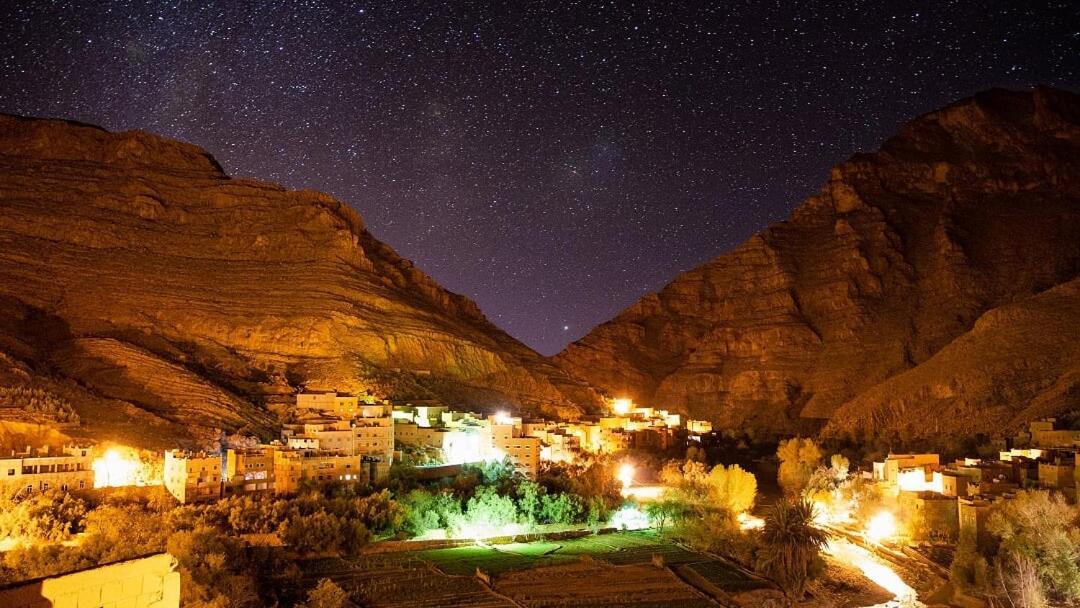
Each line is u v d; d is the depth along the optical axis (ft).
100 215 519.19
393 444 372.58
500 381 555.28
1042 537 237.45
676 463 447.83
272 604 234.58
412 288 617.62
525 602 252.83
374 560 282.77
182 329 460.55
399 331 518.78
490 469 375.66
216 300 487.61
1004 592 238.27
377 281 565.12
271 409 396.98
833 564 304.30
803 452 474.08
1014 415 507.30
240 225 554.87
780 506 293.02
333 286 522.47
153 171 572.51
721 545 318.24
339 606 233.96
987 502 281.54
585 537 335.67
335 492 318.24
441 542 306.76
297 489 314.96
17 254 466.70
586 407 604.49
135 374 384.68
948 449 469.57
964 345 607.78
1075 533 238.89
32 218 493.36
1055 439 392.27
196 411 367.45
